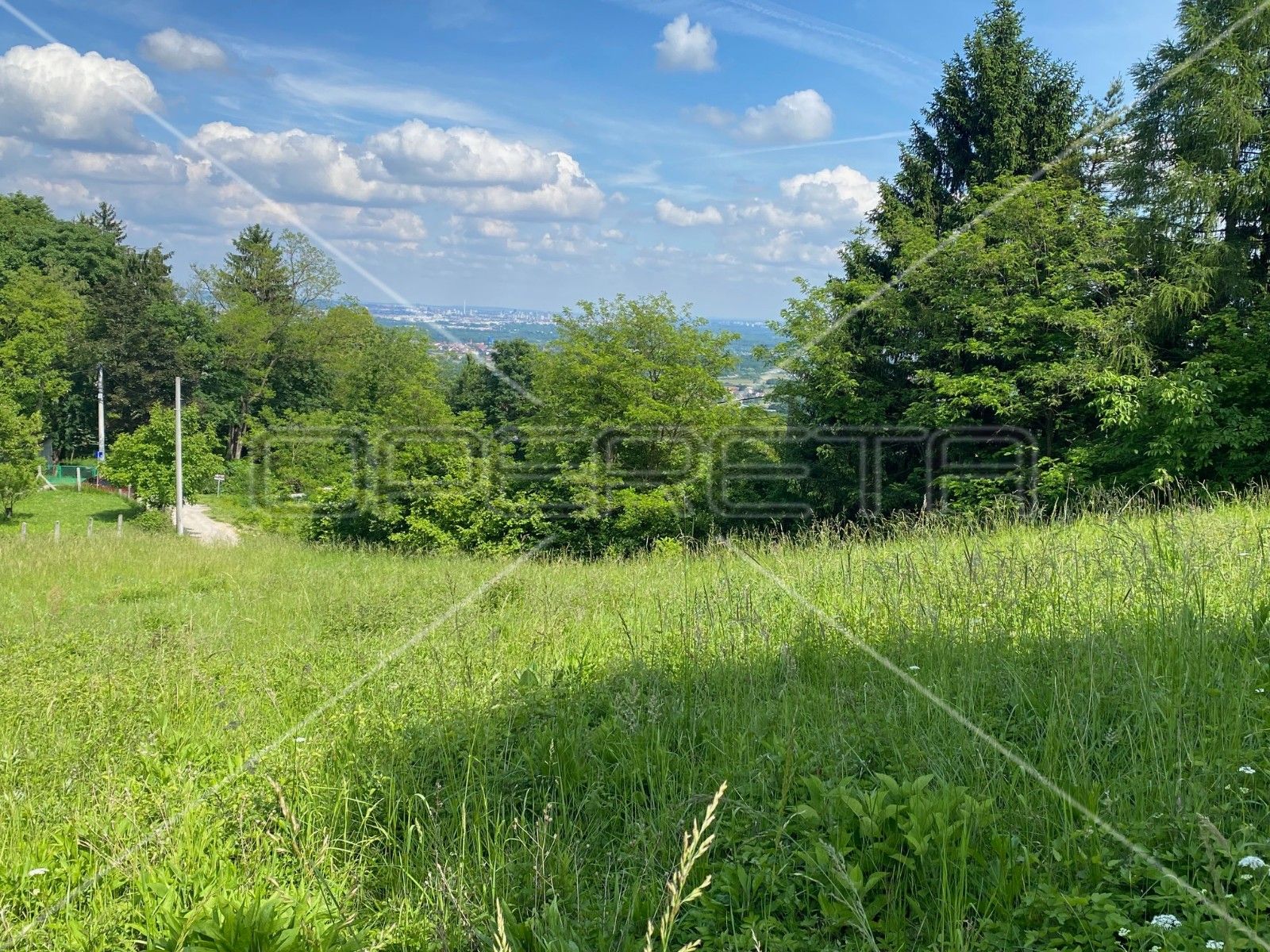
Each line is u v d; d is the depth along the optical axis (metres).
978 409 18.89
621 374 19.03
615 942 2.60
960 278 18.11
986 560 5.93
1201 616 4.38
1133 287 17.08
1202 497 11.52
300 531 22.58
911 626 5.14
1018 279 17.61
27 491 36.31
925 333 19.20
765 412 19.89
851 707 4.06
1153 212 17.30
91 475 51.25
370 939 2.64
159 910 2.88
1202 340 17.41
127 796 3.70
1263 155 16.23
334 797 3.60
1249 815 2.82
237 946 2.45
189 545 19.02
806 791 3.29
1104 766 3.24
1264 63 16.69
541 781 3.70
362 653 6.41
